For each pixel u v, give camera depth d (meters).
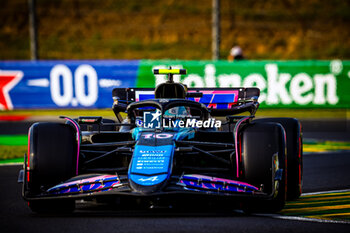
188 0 177.62
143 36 154.62
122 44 148.88
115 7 173.50
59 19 164.88
